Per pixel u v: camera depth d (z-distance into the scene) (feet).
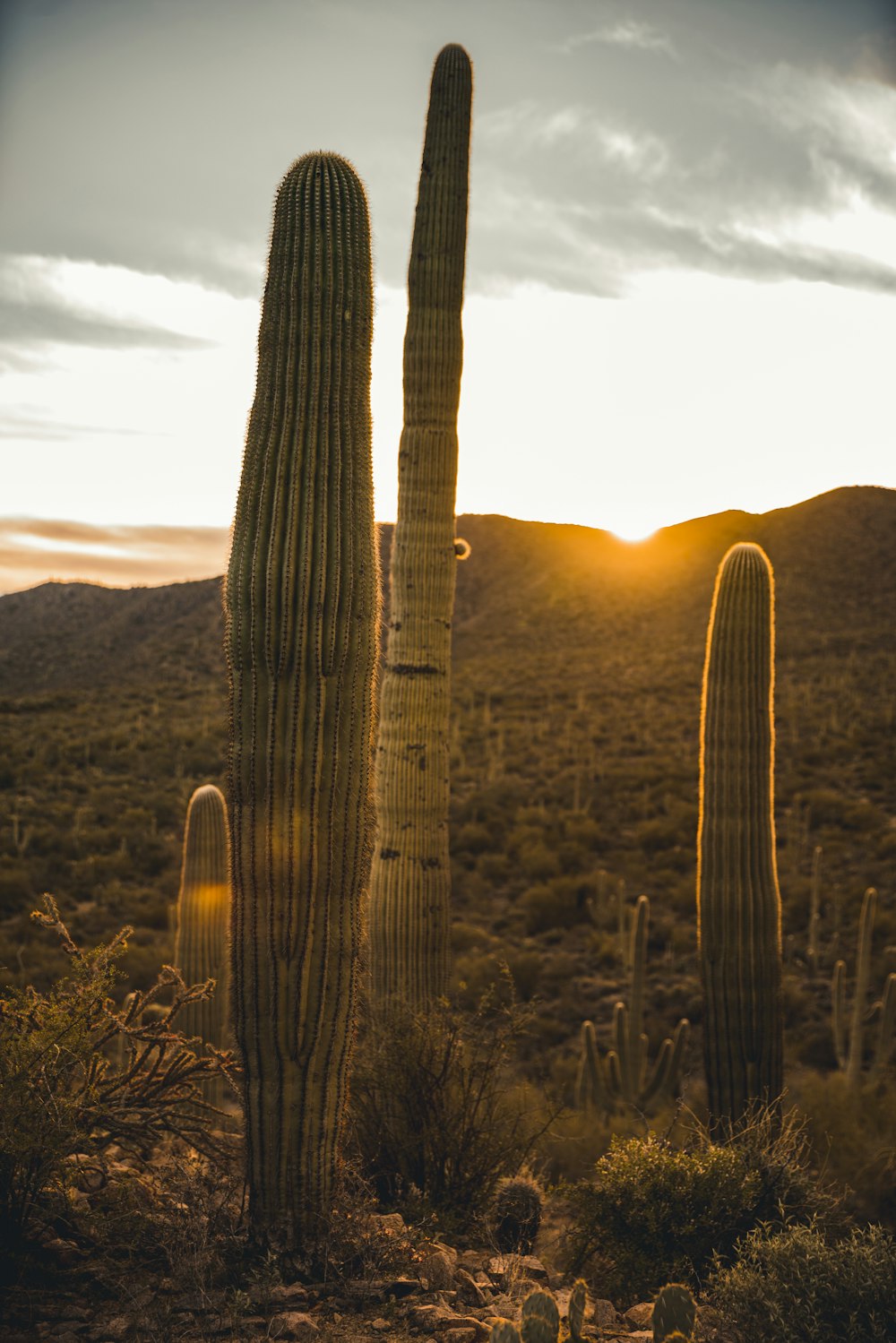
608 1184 17.20
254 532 15.51
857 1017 51.85
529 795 112.47
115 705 176.96
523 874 92.79
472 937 76.79
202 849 29.55
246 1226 15.57
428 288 24.95
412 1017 20.86
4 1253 14.07
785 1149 18.92
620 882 76.07
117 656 263.08
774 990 25.64
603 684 178.81
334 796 15.46
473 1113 20.10
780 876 85.87
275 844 15.20
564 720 153.28
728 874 25.73
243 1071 15.52
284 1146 15.29
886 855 88.12
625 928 76.64
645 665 196.65
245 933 15.38
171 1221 15.25
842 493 312.29
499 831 103.04
